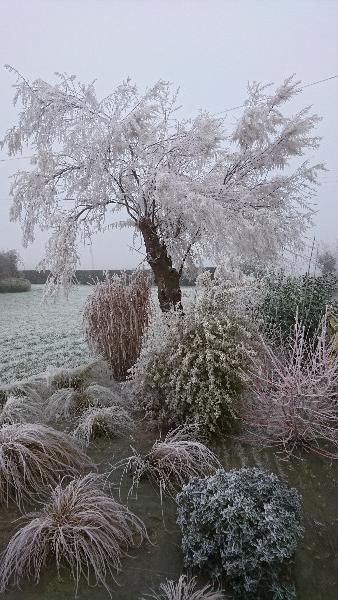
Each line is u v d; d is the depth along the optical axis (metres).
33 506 3.09
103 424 4.30
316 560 2.62
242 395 4.34
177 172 7.16
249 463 3.77
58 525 2.57
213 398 4.19
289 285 7.35
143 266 7.07
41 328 12.91
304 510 3.11
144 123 6.56
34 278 29.00
